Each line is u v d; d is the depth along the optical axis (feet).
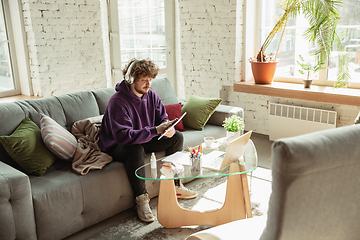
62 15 11.75
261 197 8.17
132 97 7.95
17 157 6.70
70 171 7.02
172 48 14.74
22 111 7.61
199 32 13.34
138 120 8.05
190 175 6.11
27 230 5.85
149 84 7.95
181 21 13.80
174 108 10.02
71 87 12.42
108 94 9.31
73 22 12.05
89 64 12.73
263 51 11.71
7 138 6.71
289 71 12.35
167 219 6.95
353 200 3.23
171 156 7.04
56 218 6.27
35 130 7.33
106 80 13.32
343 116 10.70
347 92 10.14
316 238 3.21
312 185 2.93
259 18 12.61
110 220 7.38
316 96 10.41
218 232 4.32
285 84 11.90
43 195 6.10
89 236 6.76
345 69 10.14
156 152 8.16
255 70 11.98
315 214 3.08
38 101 8.04
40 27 11.35
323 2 9.97
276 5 12.12
